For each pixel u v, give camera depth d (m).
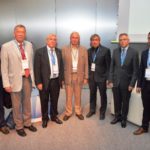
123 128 3.34
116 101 3.42
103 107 3.71
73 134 3.12
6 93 3.06
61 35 5.77
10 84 2.83
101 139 2.98
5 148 2.73
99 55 3.47
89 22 5.73
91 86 3.71
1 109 3.08
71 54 3.42
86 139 2.98
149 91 2.90
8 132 3.11
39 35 5.74
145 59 2.89
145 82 2.93
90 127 3.36
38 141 2.91
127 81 3.19
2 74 2.75
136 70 3.09
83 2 5.62
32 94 3.46
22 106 3.11
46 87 3.18
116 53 3.26
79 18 5.71
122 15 4.43
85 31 5.77
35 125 3.40
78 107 3.73
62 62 3.35
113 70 3.35
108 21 5.71
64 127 3.35
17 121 3.03
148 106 3.01
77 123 3.51
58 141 2.92
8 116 3.42
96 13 5.68
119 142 2.90
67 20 5.71
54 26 5.73
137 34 4.24
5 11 5.58
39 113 3.52
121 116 3.46
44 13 5.64
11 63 2.75
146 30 4.14
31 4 5.57
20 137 3.01
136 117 3.38
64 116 3.69
